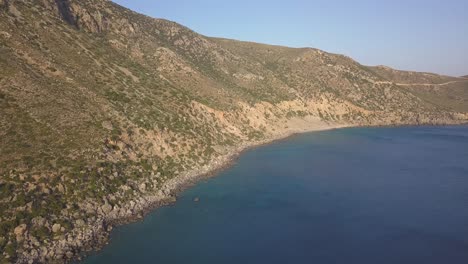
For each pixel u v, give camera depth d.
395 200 63.31
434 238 49.28
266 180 73.81
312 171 81.06
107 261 42.66
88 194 52.75
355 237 49.47
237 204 60.69
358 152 101.31
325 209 59.09
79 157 57.25
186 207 58.91
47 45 78.25
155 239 48.25
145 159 68.19
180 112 89.75
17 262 39.84
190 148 80.25
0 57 65.50
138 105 80.50
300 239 48.81
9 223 42.84
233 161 86.81
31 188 48.00
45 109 61.66
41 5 89.81
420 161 91.56
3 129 53.53
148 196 60.31
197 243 47.38
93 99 72.50
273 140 113.50
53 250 42.94
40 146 54.69
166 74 105.75
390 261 43.28
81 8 101.81
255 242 47.84
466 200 63.31
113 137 65.88
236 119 110.50
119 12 121.06
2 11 77.25
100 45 94.75
